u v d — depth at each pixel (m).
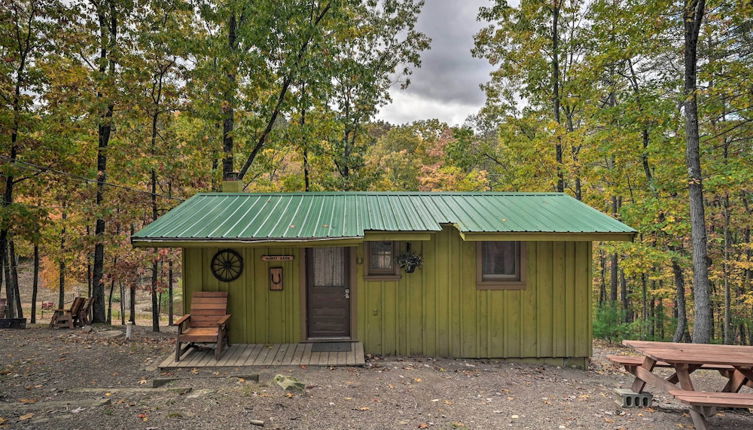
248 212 7.36
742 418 4.72
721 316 18.08
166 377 5.71
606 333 12.89
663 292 15.51
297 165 20.64
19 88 10.86
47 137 10.80
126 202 11.17
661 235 13.34
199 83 11.83
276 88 12.95
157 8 11.31
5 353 7.44
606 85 15.22
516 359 7.15
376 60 17.36
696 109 9.59
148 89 11.77
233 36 12.66
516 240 6.42
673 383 4.92
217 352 6.21
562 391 5.67
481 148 19.08
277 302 7.04
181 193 11.91
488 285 7.10
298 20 12.02
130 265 11.42
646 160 13.16
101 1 11.08
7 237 11.54
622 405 4.99
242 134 12.20
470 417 4.55
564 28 15.02
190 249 6.94
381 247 7.16
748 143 11.97
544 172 14.70
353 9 16.41
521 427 4.31
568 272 7.14
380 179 17.45
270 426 3.92
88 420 3.85
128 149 11.15
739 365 4.29
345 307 7.18
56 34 10.66
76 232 13.62
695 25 9.27
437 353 7.10
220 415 4.07
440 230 6.45
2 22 10.42
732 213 15.18
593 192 15.62
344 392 5.04
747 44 10.05
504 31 15.96
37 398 4.88
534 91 15.19
